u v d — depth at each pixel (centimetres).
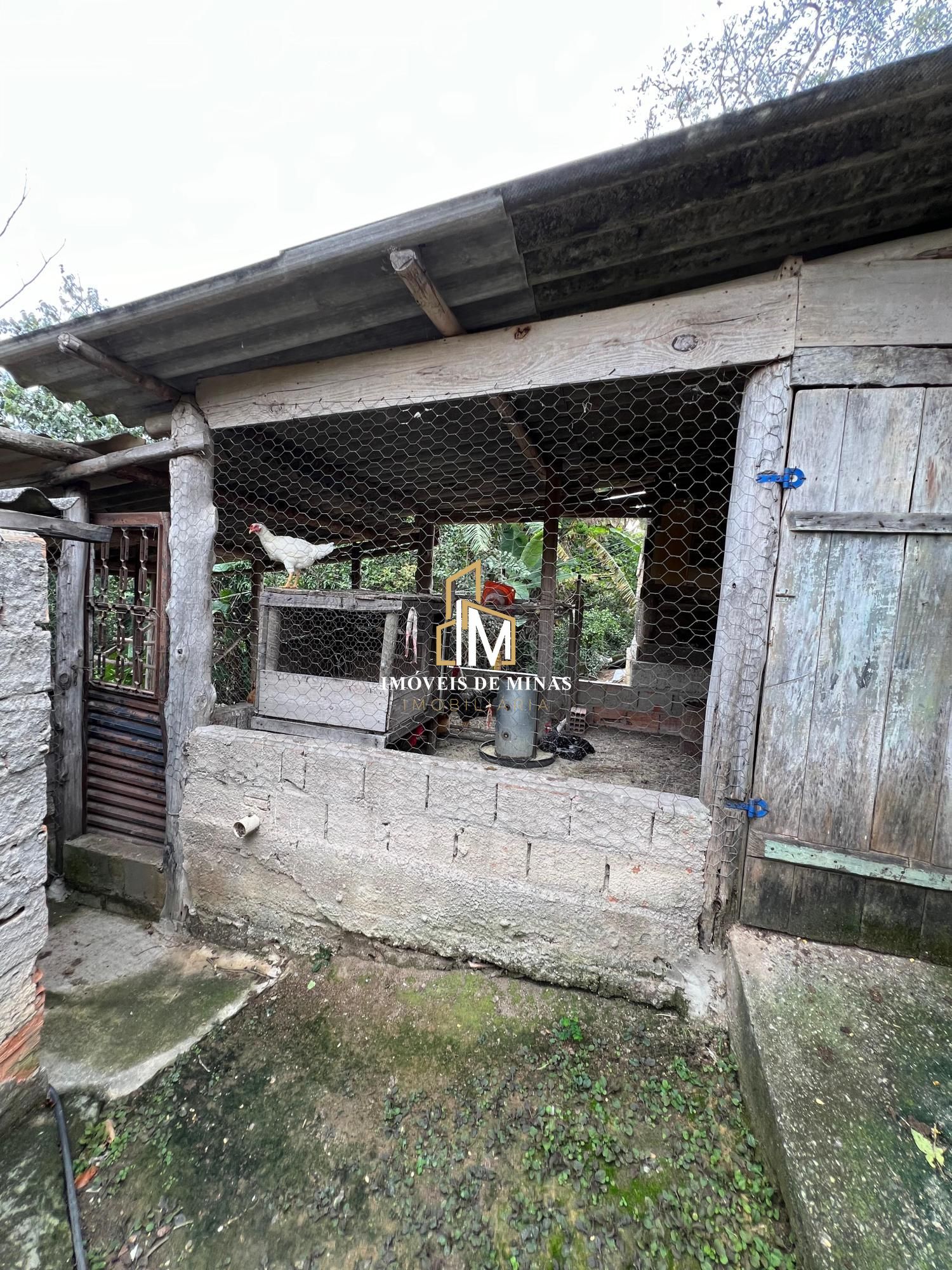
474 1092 153
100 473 253
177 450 225
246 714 249
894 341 146
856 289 149
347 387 201
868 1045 131
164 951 224
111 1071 163
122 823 263
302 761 213
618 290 167
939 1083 122
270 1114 149
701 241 147
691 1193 124
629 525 747
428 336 191
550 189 130
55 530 154
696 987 171
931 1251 94
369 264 154
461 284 161
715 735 169
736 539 165
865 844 156
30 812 142
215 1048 172
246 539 349
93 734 266
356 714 219
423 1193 128
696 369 162
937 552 146
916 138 115
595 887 182
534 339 177
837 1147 111
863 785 156
